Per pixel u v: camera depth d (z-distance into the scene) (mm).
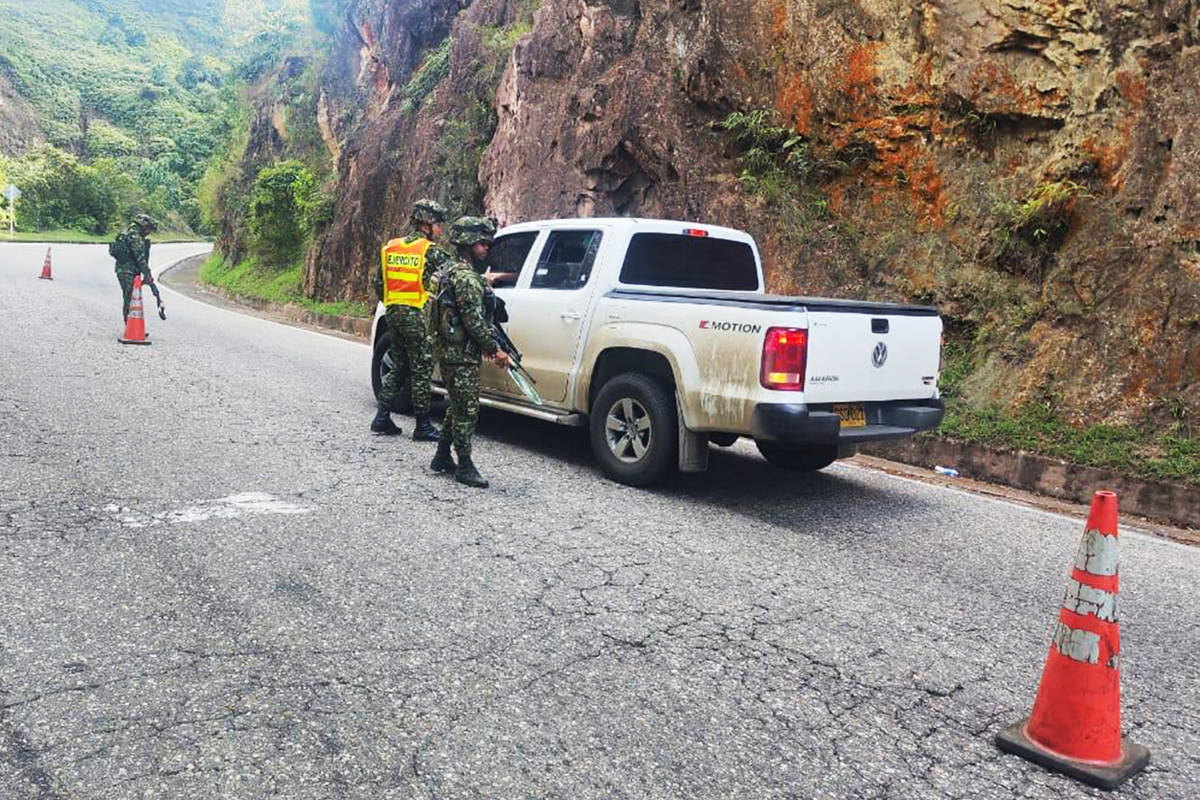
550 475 6723
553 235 7473
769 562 4992
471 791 2619
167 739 2775
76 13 110750
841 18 11297
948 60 10367
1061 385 8516
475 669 3393
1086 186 9281
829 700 3359
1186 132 8445
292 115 30344
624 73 13328
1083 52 9375
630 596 4273
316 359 12820
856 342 5809
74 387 8742
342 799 2537
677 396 6133
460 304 5945
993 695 3502
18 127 75625
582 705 3176
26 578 3980
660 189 12648
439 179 17656
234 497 5477
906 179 10828
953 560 5348
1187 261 8117
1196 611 4805
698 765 2846
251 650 3424
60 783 2521
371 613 3848
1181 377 7824
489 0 19141
